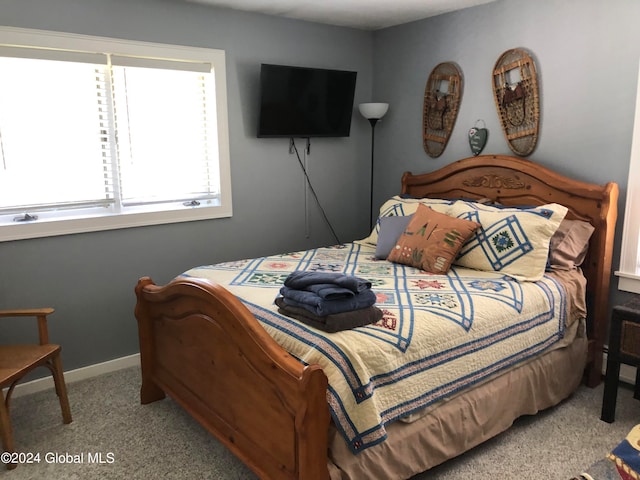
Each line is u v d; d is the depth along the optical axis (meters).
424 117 3.93
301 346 1.92
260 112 3.61
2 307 2.88
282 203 3.98
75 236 3.07
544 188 3.12
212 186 3.67
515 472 2.22
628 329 2.47
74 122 3.04
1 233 2.81
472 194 3.55
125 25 3.07
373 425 1.80
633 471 1.49
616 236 2.95
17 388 2.96
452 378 2.13
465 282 2.64
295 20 3.80
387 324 2.05
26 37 2.77
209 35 3.40
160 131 3.39
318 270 2.91
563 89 3.07
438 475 2.20
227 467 2.29
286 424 1.81
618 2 2.78
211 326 2.18
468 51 3.57
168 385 2.69
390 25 4.06
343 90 3.96
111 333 3.28
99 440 2.51
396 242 3.16
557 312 2.62
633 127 2.79
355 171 4.38
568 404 2.80
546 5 3.10
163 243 3.43
